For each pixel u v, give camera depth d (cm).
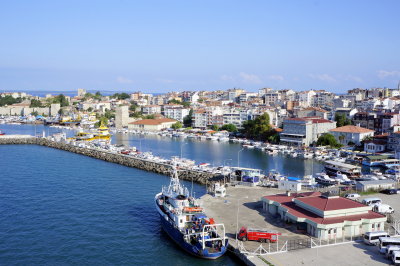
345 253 7394
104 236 9188
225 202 11019
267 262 7006
